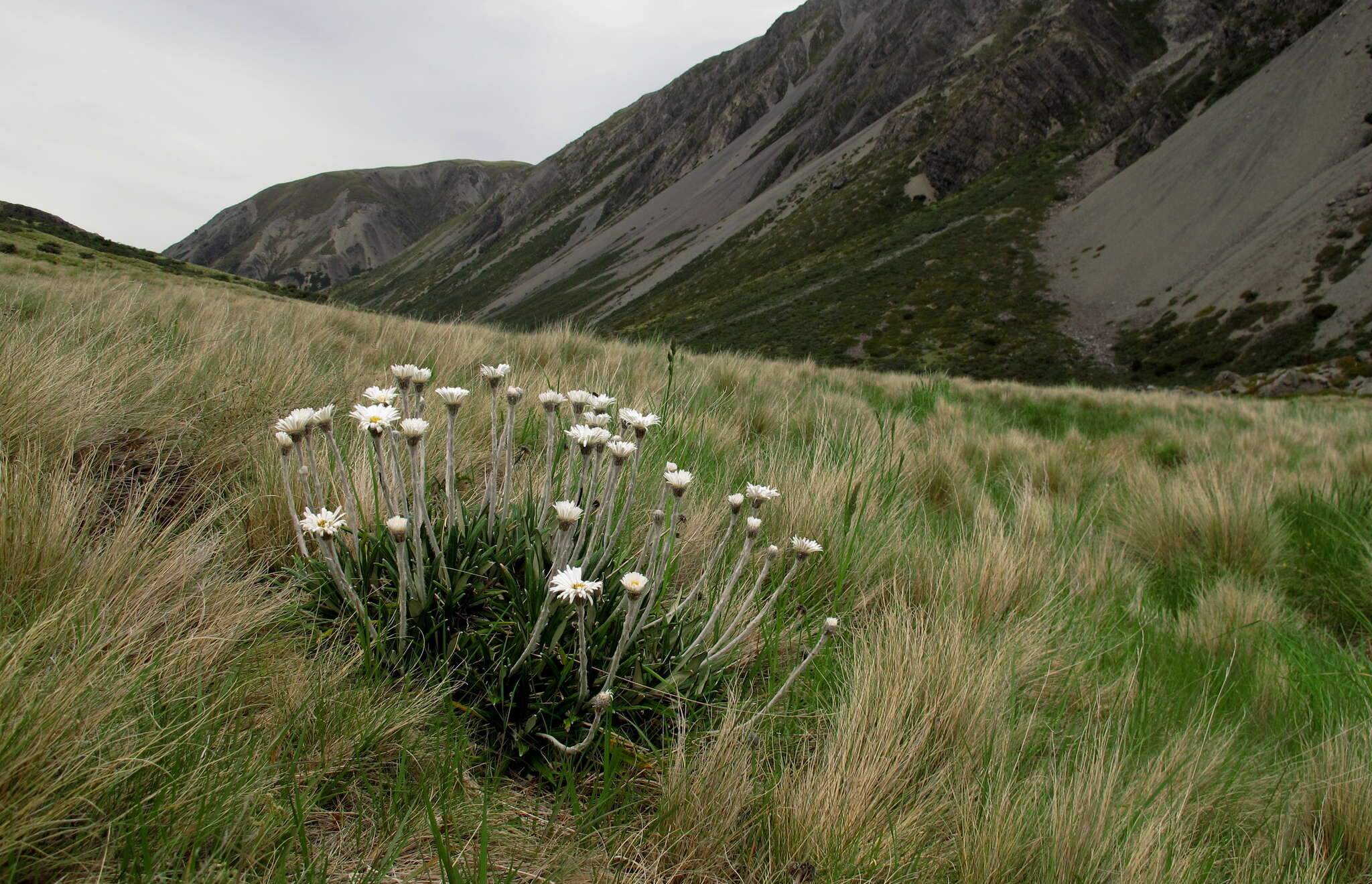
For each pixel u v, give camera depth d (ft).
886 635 7.54
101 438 8.30
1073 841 5.17
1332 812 6.46
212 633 5.16
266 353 12.65
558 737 5.48
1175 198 325.01
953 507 15.46
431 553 6.44
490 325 30.27
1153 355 234.99
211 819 3.93
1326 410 50.67
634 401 14.74
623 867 4.75
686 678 6.05
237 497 7.57
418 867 4.28
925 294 314.96
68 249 134.31
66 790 3.76
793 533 10.09
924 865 4.93
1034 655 7.91
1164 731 7.26
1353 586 12.62
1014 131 481.05
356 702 5.04
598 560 6.68
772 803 5.24
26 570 5.21
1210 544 13.97
